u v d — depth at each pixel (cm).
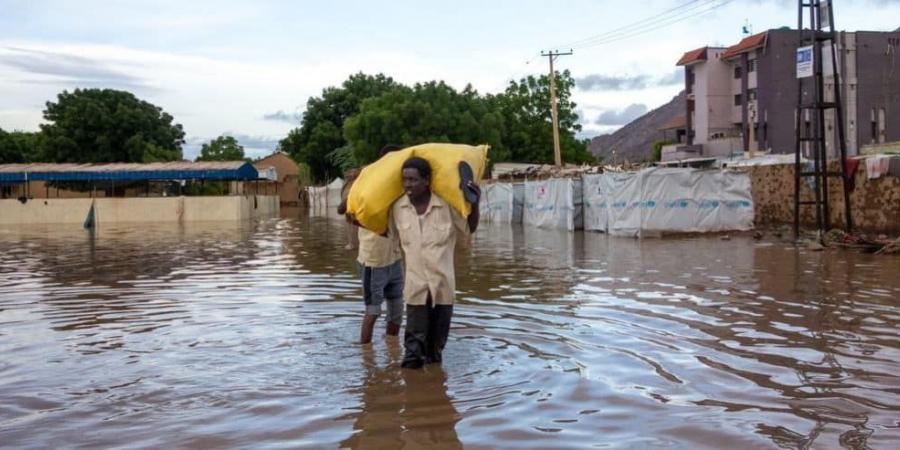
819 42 1543
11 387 515
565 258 1320
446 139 4097
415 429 417
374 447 391
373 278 628
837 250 1357
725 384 494
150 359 591
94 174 3578
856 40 3806
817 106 1529
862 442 384
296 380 521
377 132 4266
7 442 406
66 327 736
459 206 555
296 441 401
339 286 1011
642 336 643
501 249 1529
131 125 5231
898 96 3822
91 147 5200
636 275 1055
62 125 5166
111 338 677
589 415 436
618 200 1788
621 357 570
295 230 2520
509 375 525
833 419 421
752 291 882
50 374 549
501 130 4472
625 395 473
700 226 1769
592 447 385
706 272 1072
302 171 6262
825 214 1543
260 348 622
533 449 384
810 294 851
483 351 599
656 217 1730
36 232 2586
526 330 678
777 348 591
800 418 423
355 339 655
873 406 443
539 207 2305
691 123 4872
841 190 1764
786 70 4003
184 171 3594
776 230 1834
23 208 3378
